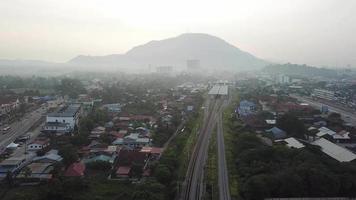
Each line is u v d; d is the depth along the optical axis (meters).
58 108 171.12
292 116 136.00
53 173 83.75
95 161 92.94
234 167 94.25
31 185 79.94
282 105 194.88
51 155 94.38
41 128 137.25
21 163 91.94
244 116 165.38
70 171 85.62
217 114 180.50
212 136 130.88
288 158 94.88
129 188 80.00
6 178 81.31
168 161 91.25
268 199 72.69
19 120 151.75
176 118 156.88
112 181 83.69
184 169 93.56
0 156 99.81
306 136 128.12
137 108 187.12
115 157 100.75
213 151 110.56
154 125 145.38
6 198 72.38
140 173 87.12
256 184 75.00
